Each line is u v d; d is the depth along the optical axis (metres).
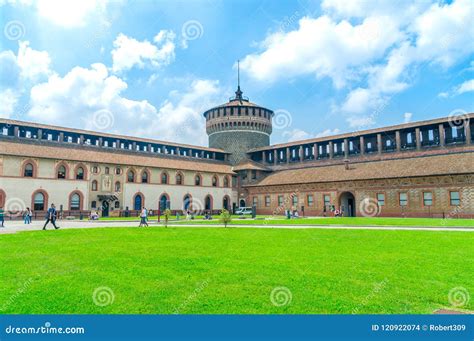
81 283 9.66
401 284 9.48
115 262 12.48
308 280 9.91
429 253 14.18
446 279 9.94
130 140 69.25
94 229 27.38
